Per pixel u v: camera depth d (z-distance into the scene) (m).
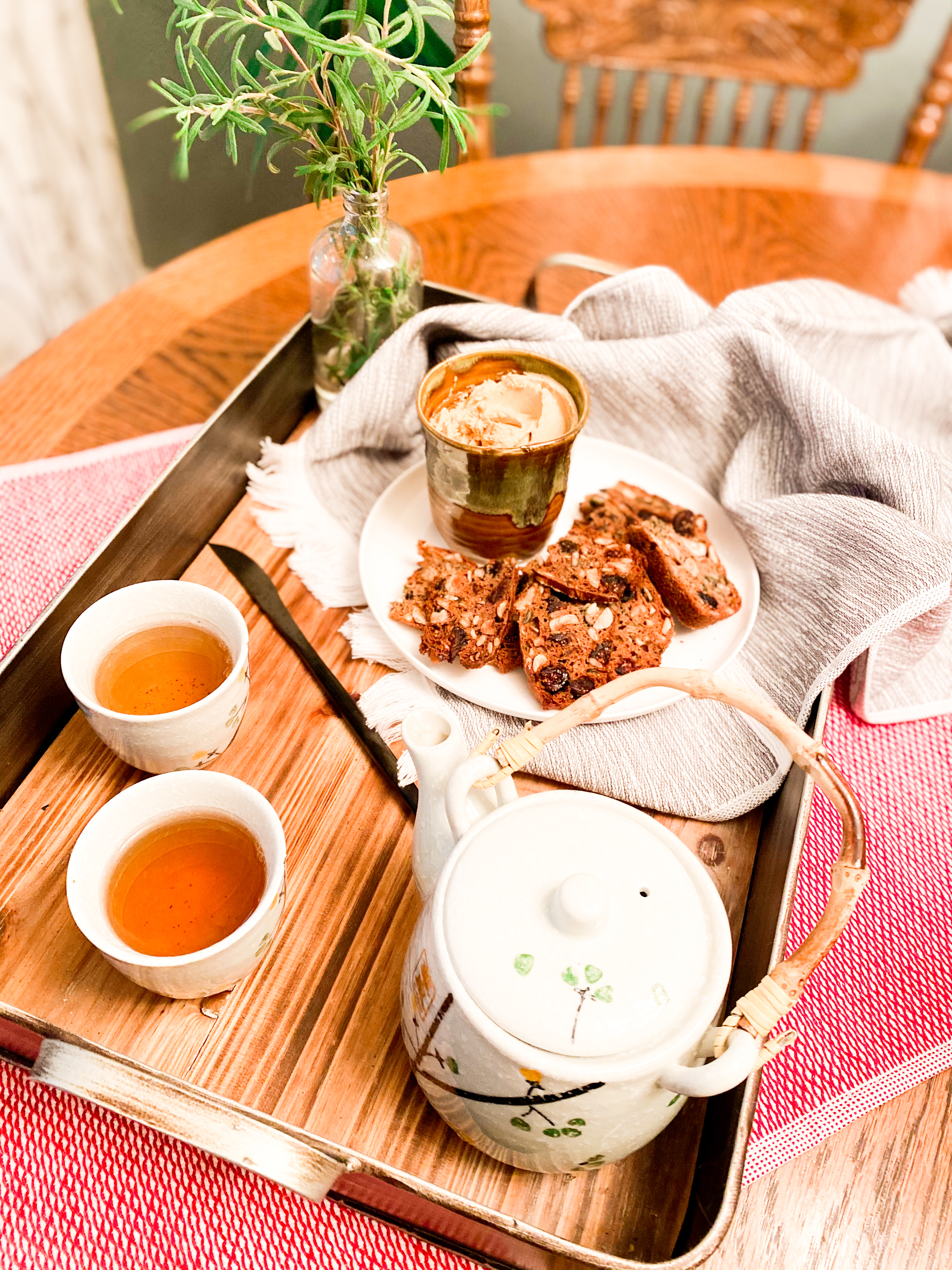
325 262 0.62
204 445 0.60
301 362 0.69
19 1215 0.41
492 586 0.57
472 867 0.37
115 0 0.59
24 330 1.52
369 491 0.66
